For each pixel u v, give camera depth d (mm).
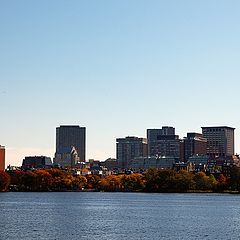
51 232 171125
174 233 170500
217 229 182625
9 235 163375
